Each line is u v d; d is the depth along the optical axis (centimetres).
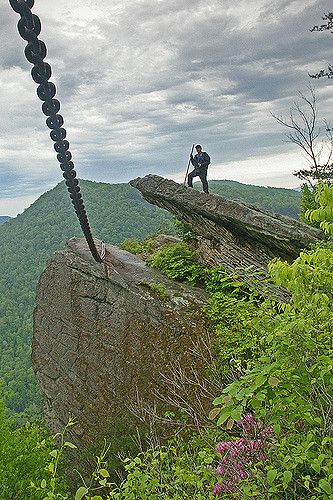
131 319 1094
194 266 1173
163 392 971
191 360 945
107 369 1118
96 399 1130
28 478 684
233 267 1089
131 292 1110
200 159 1244
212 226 1112
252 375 277
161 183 1160
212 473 359
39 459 706
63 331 1229
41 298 1298
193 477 348
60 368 1231
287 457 279
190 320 1005
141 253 1438
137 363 1055
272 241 987
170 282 1148
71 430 1155
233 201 1053
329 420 310
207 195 1091
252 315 536
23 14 373
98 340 1149
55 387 1240
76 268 1210
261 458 343
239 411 247
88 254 1247
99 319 1152
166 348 1009
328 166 1659
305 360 312
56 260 1266
